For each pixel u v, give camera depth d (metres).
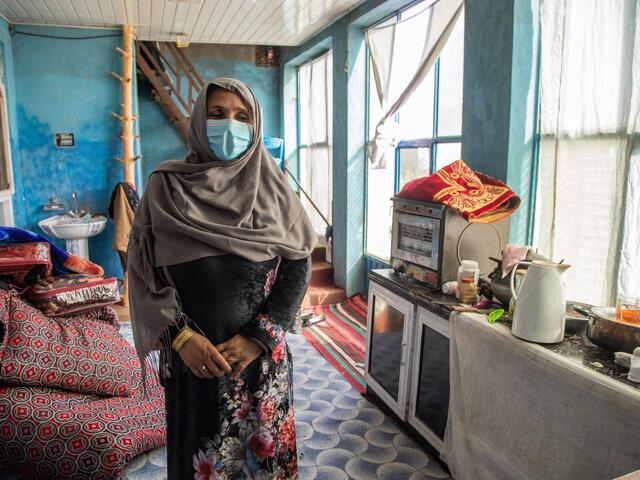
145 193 1.29
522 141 2.51
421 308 2.24
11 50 4.38
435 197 2.26
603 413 1.36
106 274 4.94
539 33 2.46
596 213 2.23
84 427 1.95
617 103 2.12
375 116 4.46
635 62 2.00
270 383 1.28
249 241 1.23
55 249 2.55
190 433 1.25
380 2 3.76
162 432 2.18
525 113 2.49
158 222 1.22
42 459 1.92
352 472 2.15
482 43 2.64
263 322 1.25
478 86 2.69
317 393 2.89
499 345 1.73
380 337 2.65
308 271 1.34
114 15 4.24
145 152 6.19
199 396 1.25
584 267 2.30
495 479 1.76
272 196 1.32
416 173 4.00
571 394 1.45
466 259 2.29
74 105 4.64
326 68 5.32
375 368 2.73
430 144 3.75
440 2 3.39
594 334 1.56
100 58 4.64
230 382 1.25
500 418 1.73
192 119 1.33
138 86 6.06
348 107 4.46
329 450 2.32
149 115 6.14
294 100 6.48
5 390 2.00
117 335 2.50
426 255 2.35
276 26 4.72
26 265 2.31
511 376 1.68
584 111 2.25
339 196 4.76
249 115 1.32
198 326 1.23
